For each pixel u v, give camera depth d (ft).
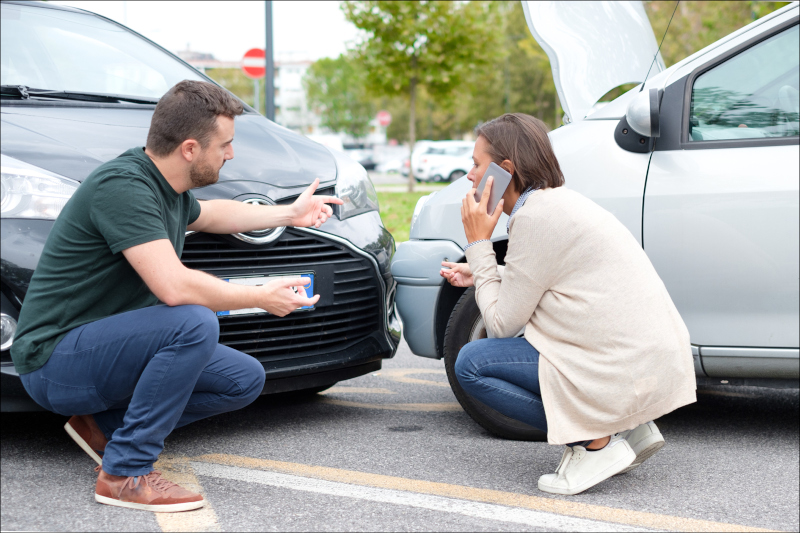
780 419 10.44
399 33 60.70
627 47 11.72
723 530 6.73
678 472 8.23
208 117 6.84
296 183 9.18
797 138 8.52
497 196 7.60
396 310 10.73
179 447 8.88
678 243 8.70
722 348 8.67
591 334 7.06
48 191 7.67
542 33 11.24
